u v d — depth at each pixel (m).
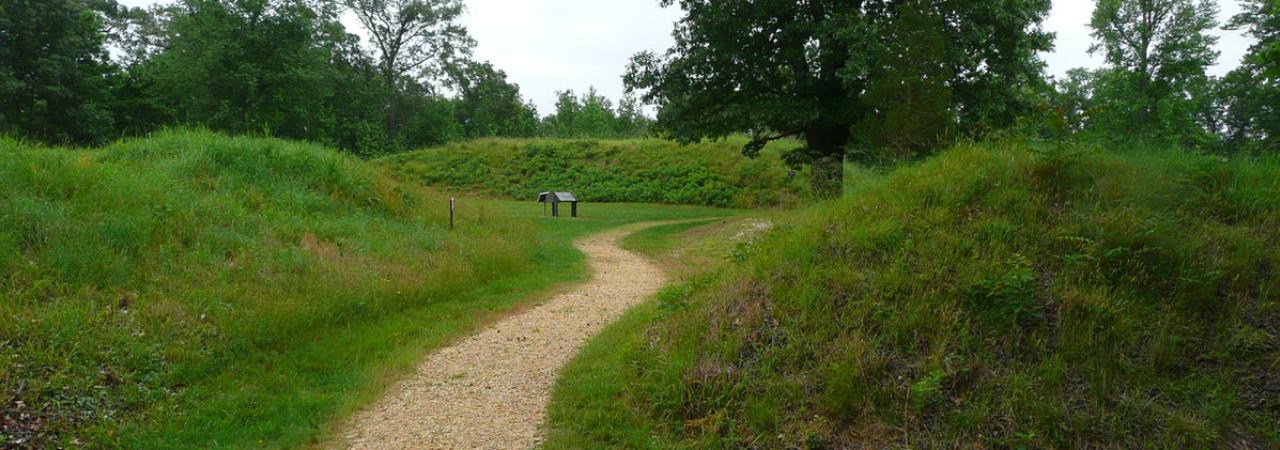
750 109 19.91
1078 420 4.61
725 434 5.08
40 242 8.09
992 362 5.11
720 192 29.59
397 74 58.78
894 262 6.12
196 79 39.00
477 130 65.69
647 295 10.91
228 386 6.42
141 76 42.09
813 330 5.65
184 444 5.37
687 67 20.73
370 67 58.44
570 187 32.84
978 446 4.61
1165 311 5.34
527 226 16.70
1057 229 6.12
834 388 5.03
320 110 50.09
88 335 6.57
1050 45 19.55
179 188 11.30
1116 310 5.28
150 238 9.01
